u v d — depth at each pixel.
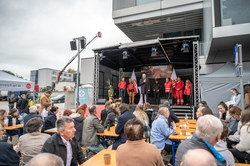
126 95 14.55
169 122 4.96
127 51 10.60
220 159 1.66
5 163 2.12
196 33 16.06
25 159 2.66
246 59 11.15
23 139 2.72
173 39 8.75
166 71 13.61
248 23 7.04
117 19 15.08
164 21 14.52
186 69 13.45
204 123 1.79
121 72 14.92
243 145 2.95
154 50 9.48
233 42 8.10
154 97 13.12
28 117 4.61
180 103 11.56
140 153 1.82
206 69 12.48
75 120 4.48
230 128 4.23
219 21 7.55
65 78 56.66
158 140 3.68
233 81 7.41
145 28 16.11
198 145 1.77
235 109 3.99
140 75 14.62
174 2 12.98
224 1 7.59
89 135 4.15
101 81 11.72
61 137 2.32
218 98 7.55
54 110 5.22
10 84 8.72
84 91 11.10
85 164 2.39
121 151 1.91
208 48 9.56
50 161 1.03
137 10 14.16
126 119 3.74
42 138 2.78
